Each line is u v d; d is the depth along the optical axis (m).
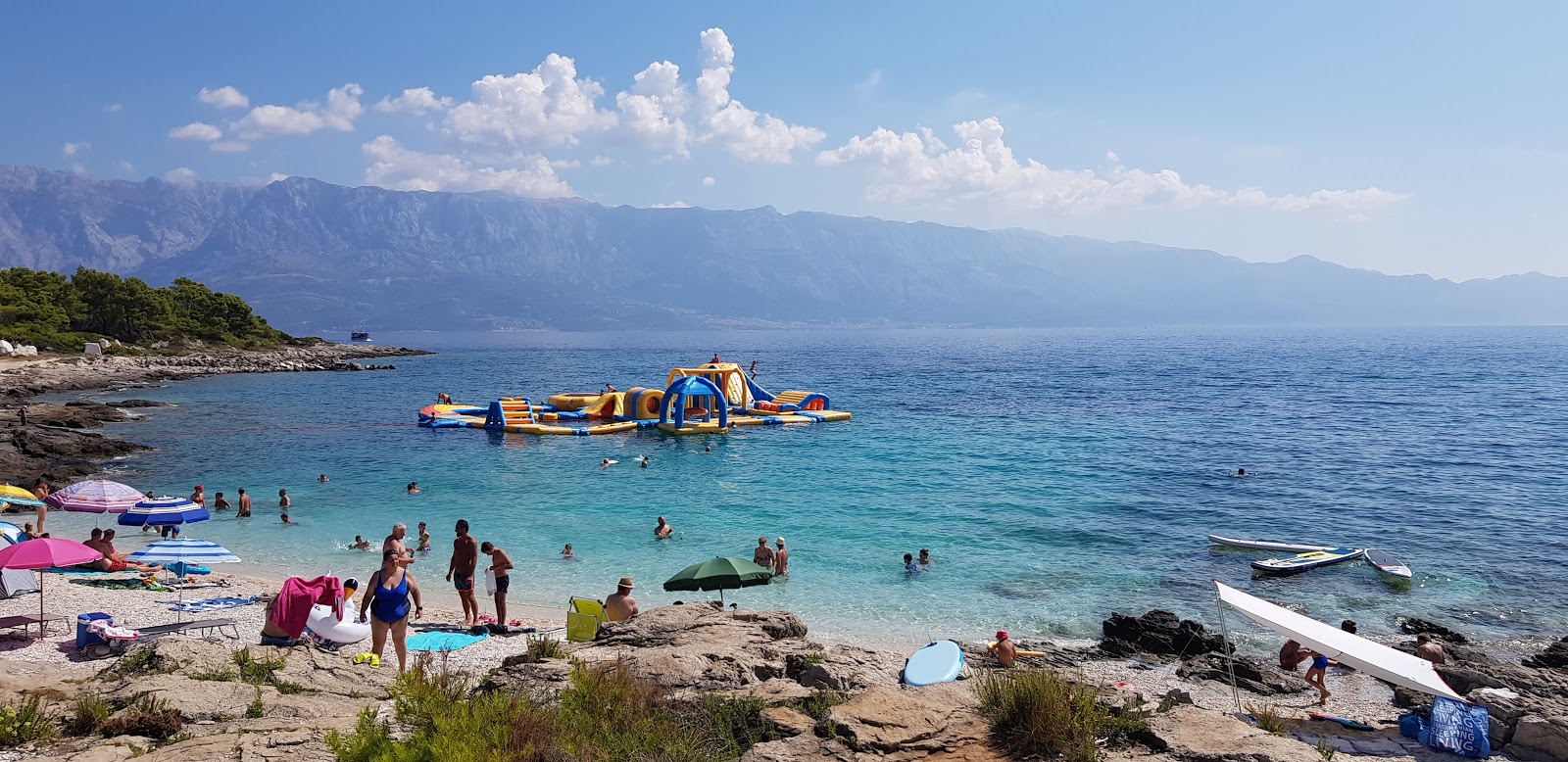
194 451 52.53
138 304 135.75
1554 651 19.66
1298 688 18.03
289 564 28.14
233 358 131.38
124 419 67.88
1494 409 74.81
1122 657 20.02
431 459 49.16
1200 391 95.88
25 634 17.55
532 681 11.25
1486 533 31.97
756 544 30.27
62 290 133.00
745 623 15.70
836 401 84.31
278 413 73.25
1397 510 35.69
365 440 57.16
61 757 8.91
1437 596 24.70
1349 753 13.60
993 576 26.53
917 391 97.44
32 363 105.19
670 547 29.97
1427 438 56.88
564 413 66.81
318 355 151.12
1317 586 25.69
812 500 37.62
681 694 10.87
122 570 25.50
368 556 29.19
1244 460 47.59
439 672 14.41
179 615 20.03
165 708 10.45
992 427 62.69
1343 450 51.84
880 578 26.36
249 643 17.33
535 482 42.16
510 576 26.72
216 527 33.31
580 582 26.14
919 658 14.70
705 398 67.12
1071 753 8.69
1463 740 13.42
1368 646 14.95
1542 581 26.12
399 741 8.57
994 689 9.82
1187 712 9.89
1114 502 36.94
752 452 51.16
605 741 9.06
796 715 9.95
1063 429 61.53
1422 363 155.50
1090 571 27.08
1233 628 22.27
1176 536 31.38
